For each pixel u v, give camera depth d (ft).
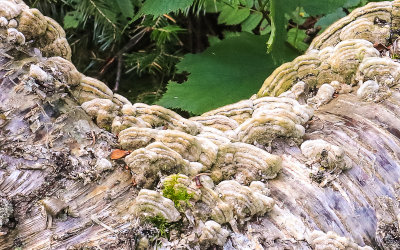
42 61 1.76
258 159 1.67
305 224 1.62
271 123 1.75
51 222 1.55
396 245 1.66
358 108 1.87
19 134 1.64
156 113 1.76
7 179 1.58
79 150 1.65
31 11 1.77
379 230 1.67
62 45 1.86
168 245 1.55
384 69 1.89
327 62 1.97
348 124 1.82
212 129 1.78
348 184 1.70
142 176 1.61
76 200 1.58
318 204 1.65
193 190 1.58
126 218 1.57
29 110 1.67
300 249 1.57
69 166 1.62
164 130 1.68
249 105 1.86
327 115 1.87
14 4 1.77
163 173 1.63
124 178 1.63
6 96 1.67
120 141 1.68
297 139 1.77
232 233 1.59
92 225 1.56
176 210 1.56
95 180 1.62
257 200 1.60
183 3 2.01
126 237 1.54
